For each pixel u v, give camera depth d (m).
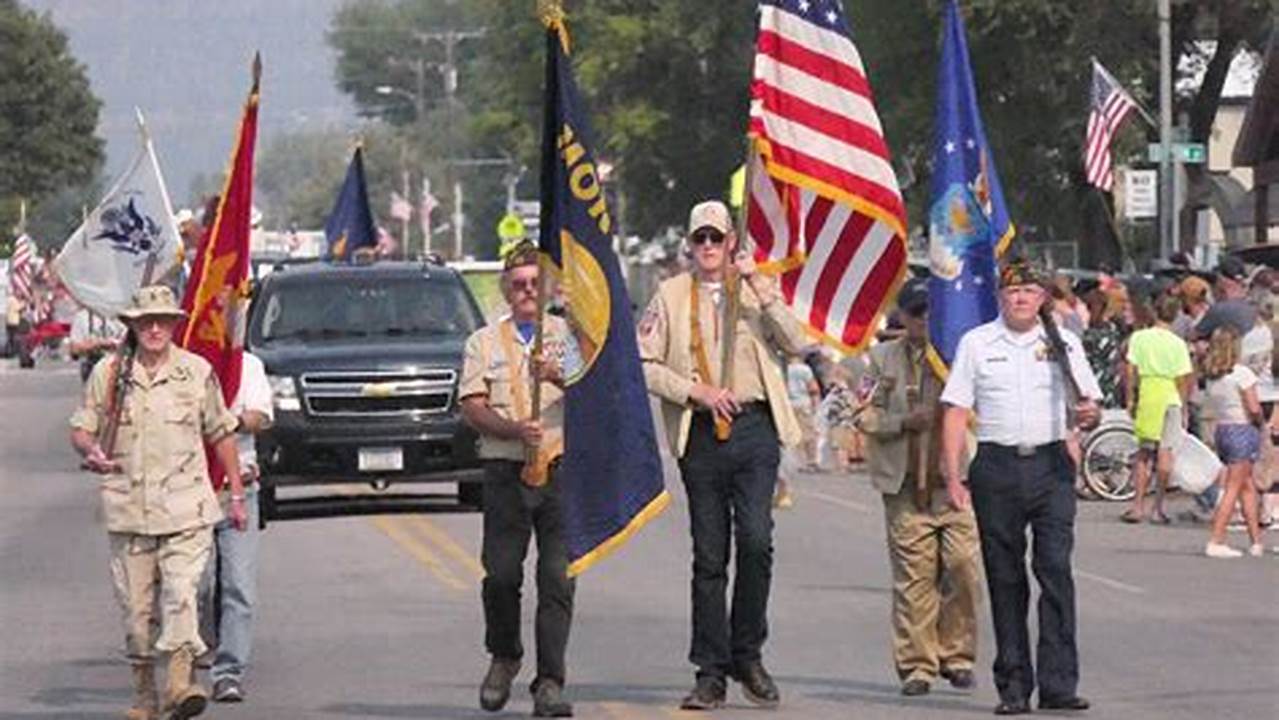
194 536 16.09
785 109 17.56
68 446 47.34
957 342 17.56
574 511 16.19
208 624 18.62
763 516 16.33
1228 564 26.20
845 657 19.20
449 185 164.12
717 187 86.62
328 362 28.75
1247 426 26.98
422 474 28.86
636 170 87.06
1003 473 16.31
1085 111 59.16
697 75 84.56
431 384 28.86
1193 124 61.59
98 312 21.86
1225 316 30.34
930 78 62.19
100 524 31.72
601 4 84.62
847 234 17.62
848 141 17.58
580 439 16.16
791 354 16.42
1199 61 66.81
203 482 16.17
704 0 82.19
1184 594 23.42
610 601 22.78
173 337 17.23
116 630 21.48
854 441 38.28
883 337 21.88
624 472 16.22
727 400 16.16
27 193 124.88
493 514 16.42
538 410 16.11
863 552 27.05
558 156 16.17
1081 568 25.73
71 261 21.77
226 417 16.56
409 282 30.66
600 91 84.69
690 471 16.38
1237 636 20.42
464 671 18.75
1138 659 19.06
